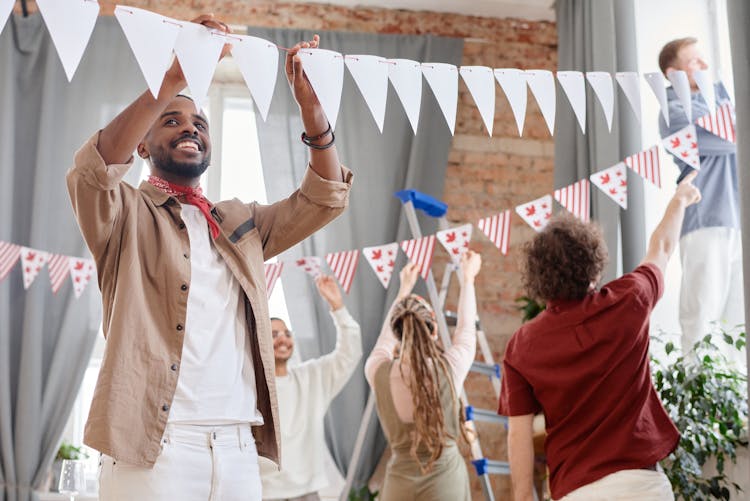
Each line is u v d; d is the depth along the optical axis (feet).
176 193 5.38
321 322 14.29
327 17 15.87
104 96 14.65
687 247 10.45
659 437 6.27
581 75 6.77
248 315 5.32
